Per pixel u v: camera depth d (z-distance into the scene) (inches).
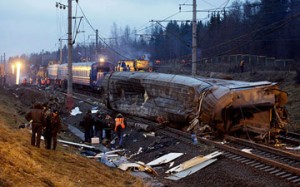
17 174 360.8
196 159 564.1
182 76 849.5
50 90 2249.0
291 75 1466.5
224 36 2662.4
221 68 2192.4
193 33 1161.4
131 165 577.6
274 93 724.0
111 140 855.7
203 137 708.0
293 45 2219.5
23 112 1185.4
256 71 1695.4
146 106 941.8
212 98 704.4
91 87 1779.0
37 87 2613.2
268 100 709.9
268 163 494.3
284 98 730.2
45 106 602.9
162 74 925.8
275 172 464.1
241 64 1797.5
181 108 792.3
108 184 432.8
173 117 812.6
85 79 1873.8
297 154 544.4
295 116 940.0
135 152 730.2
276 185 427.5
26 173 374.9
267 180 446.0
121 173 530.0
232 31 2608.3
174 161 601.9
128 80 1047.6
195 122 735.1
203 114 719.7
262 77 1561.3
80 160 533.0
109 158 652.7
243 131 710.5
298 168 478.3
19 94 1894.7
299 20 2174.0
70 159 520.1
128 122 939.3
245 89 699.4
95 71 1771.7
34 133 549.3
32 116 550.0
